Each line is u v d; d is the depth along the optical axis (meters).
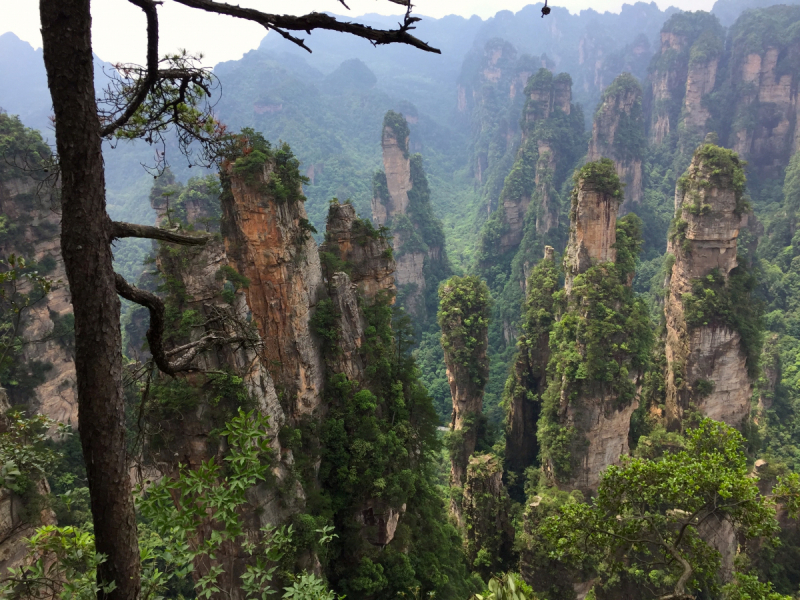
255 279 36.91
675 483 16.75
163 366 8.78
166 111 10.82
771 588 16.58
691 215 56.59
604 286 53.84
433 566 40.16
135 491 9.90
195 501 9.80
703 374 57.31
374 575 35.16
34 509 20.27
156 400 28.06
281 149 37.78
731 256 56.66
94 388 7.55
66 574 9.21
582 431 53.06
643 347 53.41
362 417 39.75
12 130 55.06
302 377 38.19
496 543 53.09
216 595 29.36
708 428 18.55
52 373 53.28
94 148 7.19
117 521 7.91
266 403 31.16
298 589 11.01
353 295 43.19
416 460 45.38
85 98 7.00
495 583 10.84
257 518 29.64
